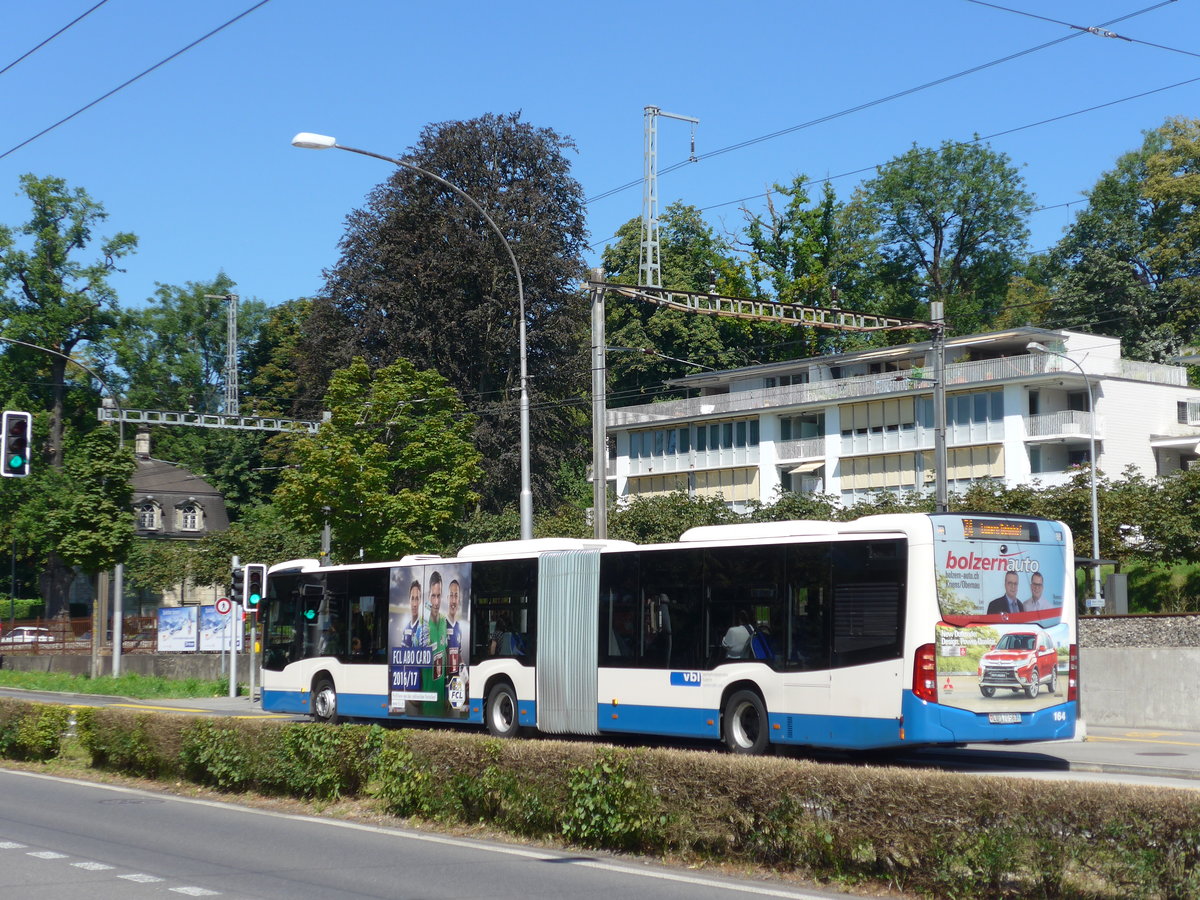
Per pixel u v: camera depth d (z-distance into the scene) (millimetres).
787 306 30625
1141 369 66000
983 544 17469
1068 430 60438
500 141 55969
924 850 10148
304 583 27953
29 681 47750
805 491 71062
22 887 10930
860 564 17672
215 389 97562
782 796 11219
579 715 21484
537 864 12000
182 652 51406
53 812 16016
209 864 12109
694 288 78688
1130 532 47000
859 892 10492
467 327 53438
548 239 54938
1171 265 74438
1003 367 62594
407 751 15016
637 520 52500
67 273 73500
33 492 71875
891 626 17156
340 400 40469
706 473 75312
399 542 38781
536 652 22484
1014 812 9656
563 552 22266
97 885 11016
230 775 17438
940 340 31891
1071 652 17969
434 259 53031
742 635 19078
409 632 25266
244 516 88625
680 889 10703
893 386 66812
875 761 19531
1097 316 75625
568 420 56938
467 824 14148
